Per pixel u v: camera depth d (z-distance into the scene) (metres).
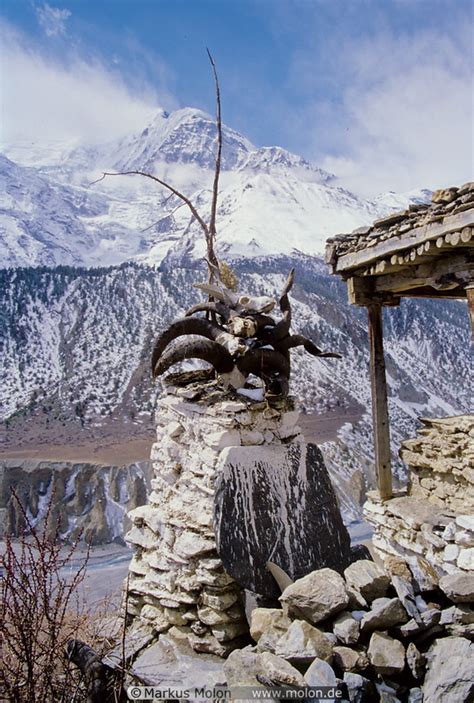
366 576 4.38
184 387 5.72
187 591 4.73
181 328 5.64
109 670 4.42
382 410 9.11
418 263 7.30
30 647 3.55
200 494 4.98
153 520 5.43
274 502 4.89
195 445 5.24
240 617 4.62
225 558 4.48
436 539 7.37
